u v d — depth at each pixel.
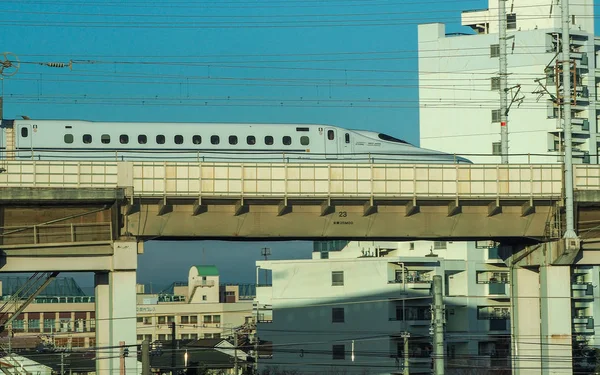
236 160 153.62
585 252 150.88
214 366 191.38
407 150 160.88
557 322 149.75
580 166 148.88
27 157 146.38
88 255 137.50
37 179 134.25
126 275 137.00
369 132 162.12
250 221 141.88
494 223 148.12
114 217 136.25
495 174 144.75
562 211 147.25
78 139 148.38
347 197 141.12
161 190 137.00
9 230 134.62
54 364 187.62
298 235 143.88
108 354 137.00
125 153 149.50
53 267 137.00
